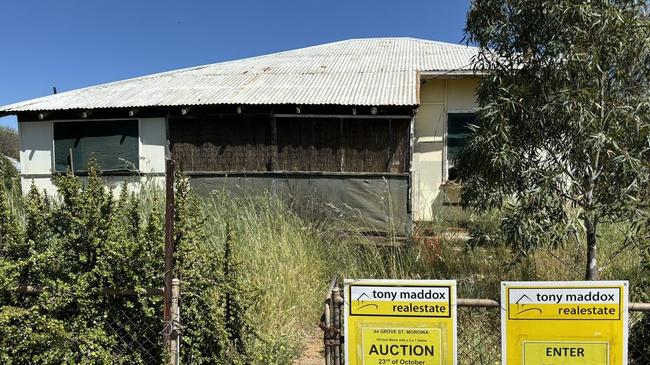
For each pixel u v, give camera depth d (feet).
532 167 13.23
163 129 30.04
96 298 10.59
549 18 12.73
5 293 10.58
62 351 10.18
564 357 8.86
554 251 18.38
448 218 23.75
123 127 30.55
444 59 35.53
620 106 12.15
